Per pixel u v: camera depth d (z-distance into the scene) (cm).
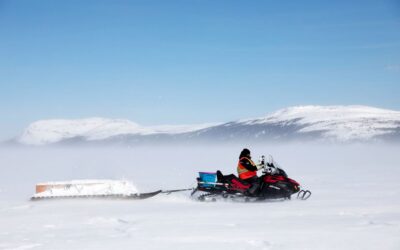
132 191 1313
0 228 850
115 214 1005
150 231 786
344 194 1366
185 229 801
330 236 717
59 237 745
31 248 659
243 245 662
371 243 662
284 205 1138
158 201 1257
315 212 991
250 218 923
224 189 1262
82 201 1254
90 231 797
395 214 939
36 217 980
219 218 929
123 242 693
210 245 665
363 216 919
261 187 1249
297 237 714
